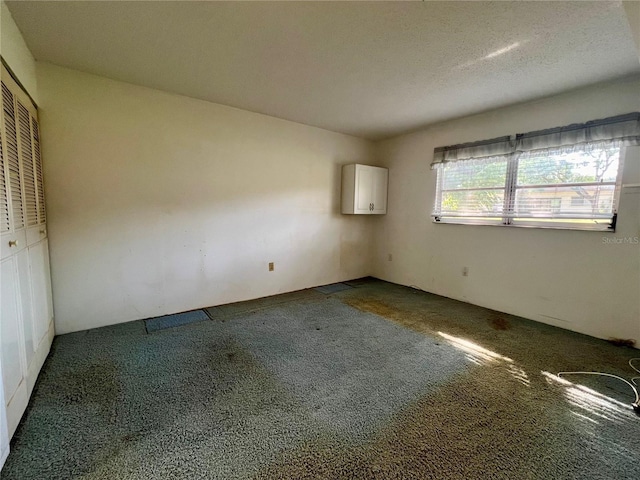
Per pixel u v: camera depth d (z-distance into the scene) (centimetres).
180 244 317
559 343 259
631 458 138
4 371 139
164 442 144
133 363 217
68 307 264
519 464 134
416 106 321
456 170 374
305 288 426
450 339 265
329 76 252
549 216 296
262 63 232
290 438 148
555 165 289
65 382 192
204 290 338
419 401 178
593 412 170
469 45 200
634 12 124
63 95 248
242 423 158
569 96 276
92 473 127
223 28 187
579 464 134
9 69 170
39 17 176
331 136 427
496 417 165
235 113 339
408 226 438
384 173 454
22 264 175
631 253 251
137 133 283
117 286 286
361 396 182
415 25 179
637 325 250
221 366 215
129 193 285
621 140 248
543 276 304
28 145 203
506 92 279
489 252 347
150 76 260
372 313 329
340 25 181
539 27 179
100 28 188
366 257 496
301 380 199
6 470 127
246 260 366
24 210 186
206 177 327
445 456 138
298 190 403
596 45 197
